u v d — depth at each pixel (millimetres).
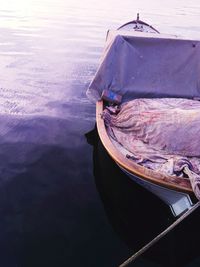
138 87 6508
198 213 4750
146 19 26469
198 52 6441
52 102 8633
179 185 4199
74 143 6891
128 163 4719
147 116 5559
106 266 4172
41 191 5426
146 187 4820
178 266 4160
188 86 6566
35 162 6160
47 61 12312
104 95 6406
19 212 4949
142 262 4230
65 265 4152
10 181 5598
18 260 4184
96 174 5883
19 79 10023
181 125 5141
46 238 4539
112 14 28516
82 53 14094
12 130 7152
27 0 35969
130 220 4887
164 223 4836
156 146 5262
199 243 4496
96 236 4605
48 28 19672
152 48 6449
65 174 5887
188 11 35031
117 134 5707
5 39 15594
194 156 5000
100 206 5145
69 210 5051
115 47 6309
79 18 25047
